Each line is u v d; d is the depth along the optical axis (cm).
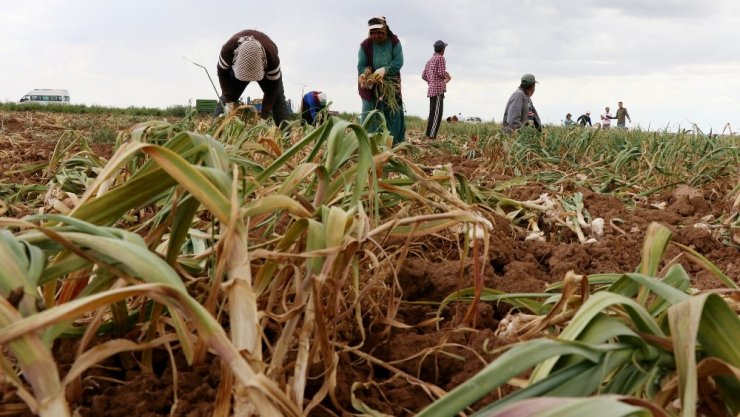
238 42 743
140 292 99
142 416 138
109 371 163
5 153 617
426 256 284
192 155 167
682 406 98
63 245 126
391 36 787
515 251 312
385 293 205
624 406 76
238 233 133
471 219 168
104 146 717
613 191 488
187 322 153
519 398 100
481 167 639
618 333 109
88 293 139
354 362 175
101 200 141
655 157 557
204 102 992
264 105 782
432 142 940
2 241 109
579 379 104
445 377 172
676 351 101
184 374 153
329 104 425
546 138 762
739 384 109
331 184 206
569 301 163
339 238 144
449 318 213
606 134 881
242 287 116
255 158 368
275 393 101
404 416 152
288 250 164
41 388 94
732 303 158
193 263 170
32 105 2150
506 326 190
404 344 181
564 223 365
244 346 113
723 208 424
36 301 106
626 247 320
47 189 360
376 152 220
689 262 297
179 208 153
